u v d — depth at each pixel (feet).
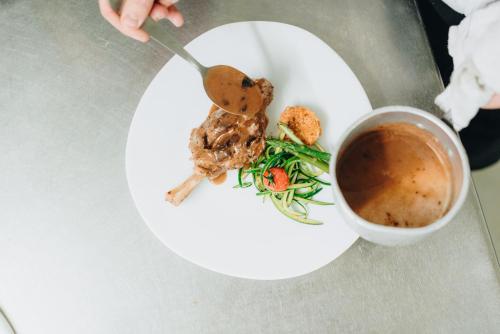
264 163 1.76
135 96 1.88
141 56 1.90
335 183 1.30
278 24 1.79
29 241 1.78
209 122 1.68
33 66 1.91
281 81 1.78
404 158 1.40
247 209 1.69
